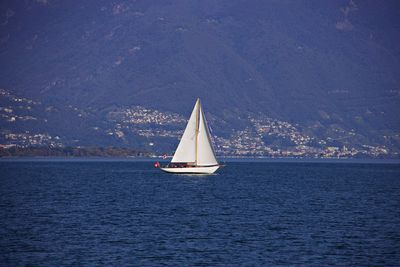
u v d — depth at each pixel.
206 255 198.50
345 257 197.62
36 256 195.38
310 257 197.25
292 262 191.62
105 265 186.38
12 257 194.00
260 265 188.00
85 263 188.25
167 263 189.00
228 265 187.88
